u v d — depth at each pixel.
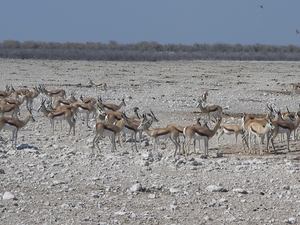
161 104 64.50
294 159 37.12
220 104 65.94
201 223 22.83
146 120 40.75
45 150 38.59
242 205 25.39
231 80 101.44
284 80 102.81
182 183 28.98
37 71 112.19
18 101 58.28
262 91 80.12
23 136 44.59
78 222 22.56
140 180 29.50
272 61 192.25
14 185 28.08
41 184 28.41
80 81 93.75
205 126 40.50
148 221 22.91
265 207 25.17
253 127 39.84
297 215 24.02
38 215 23.44
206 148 38.59
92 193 26.61
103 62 156.38
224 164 34.19
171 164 33.69
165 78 103.75
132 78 101.94
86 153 37.19
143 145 43.72
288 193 27.30
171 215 23.75
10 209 24.08
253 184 29.06
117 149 41.50
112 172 31.23
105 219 23.09
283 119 46.41
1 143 41.22
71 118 47.28
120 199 26.06
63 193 26.88
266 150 41.53
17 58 169.75
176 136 39.72
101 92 77.44
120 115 46.84
